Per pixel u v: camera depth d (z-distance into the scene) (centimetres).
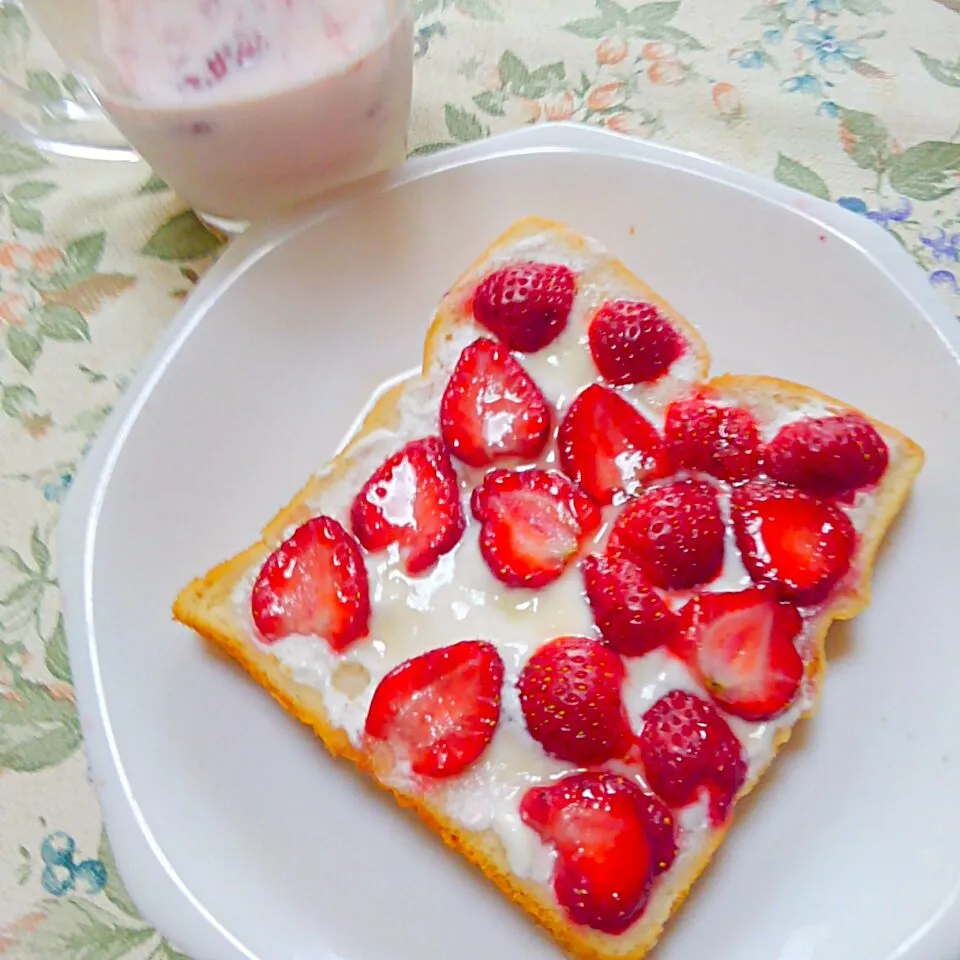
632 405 35
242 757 33
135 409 35
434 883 33
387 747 32
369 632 33
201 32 33
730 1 41
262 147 35
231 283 36
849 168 39
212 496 35
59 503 37
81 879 34
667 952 32
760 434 34
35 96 38
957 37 40
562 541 33
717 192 37
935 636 34
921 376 35
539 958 32
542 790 32
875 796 33
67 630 34
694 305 36
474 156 37
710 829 32
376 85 35
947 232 38
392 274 37
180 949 32
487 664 32
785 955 32
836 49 40
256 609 33
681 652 33
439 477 34
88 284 39
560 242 35
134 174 40
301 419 36
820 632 33
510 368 35
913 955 31
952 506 34
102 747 33
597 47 41
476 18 41
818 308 36
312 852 33
